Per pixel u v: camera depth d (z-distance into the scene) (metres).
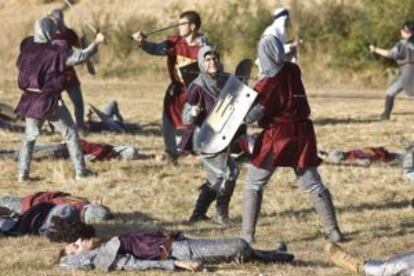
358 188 39.12
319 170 43.06
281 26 47.31
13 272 26.25
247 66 30.91
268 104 28.95
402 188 39.22
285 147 29.05
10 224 30.61
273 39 28.94
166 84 94.44
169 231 29.72
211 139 30.39
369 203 36.62
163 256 26.08
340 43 96.94
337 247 26.45
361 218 33.62
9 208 32.28
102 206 32.81
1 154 45.22
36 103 39.34
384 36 94.56
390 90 63.47
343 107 72.12
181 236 26.64
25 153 40.12
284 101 28.95
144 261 25.94
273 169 29.42
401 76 62.97
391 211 34.81
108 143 50.31
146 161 44.84
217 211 33.00
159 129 57.84
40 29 38.84
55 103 39.44
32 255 28.05
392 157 45.81
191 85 32.03
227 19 101.44
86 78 99.19
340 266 26.28
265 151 29.16
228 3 102.75
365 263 25.92
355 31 95.88
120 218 33.62
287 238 30.77
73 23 105.12
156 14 105.31
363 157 45.25
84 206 32.66
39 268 26.66
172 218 33.91
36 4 112.50
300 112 29.16
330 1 99.00
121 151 45.25
